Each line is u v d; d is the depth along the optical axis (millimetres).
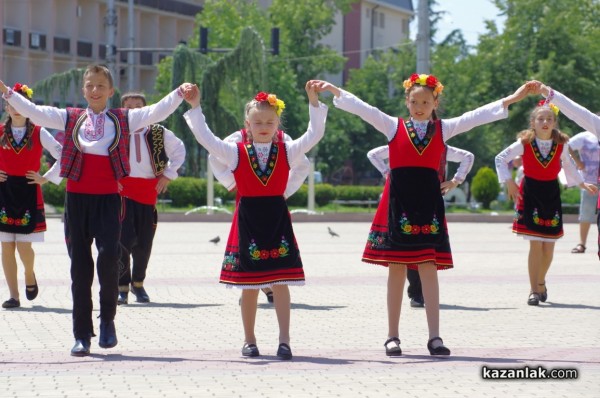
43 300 12953
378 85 70062
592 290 14055
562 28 53906
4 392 7258
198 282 15156
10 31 58938
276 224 8812
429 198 8852
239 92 41281
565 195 41188
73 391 7289
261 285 8711
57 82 39062
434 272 8953
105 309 8914
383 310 12047
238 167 8812
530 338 9891
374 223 9062
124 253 12602
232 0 68125
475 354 8930
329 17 70500
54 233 26656
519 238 26484
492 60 55219
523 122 53969
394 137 8922
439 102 9227
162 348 9336
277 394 7191
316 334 10219
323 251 21359
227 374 7973
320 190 46062
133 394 7184
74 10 63094
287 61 64688
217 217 35000
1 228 12172
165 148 12875
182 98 8789
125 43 68125
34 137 12062
